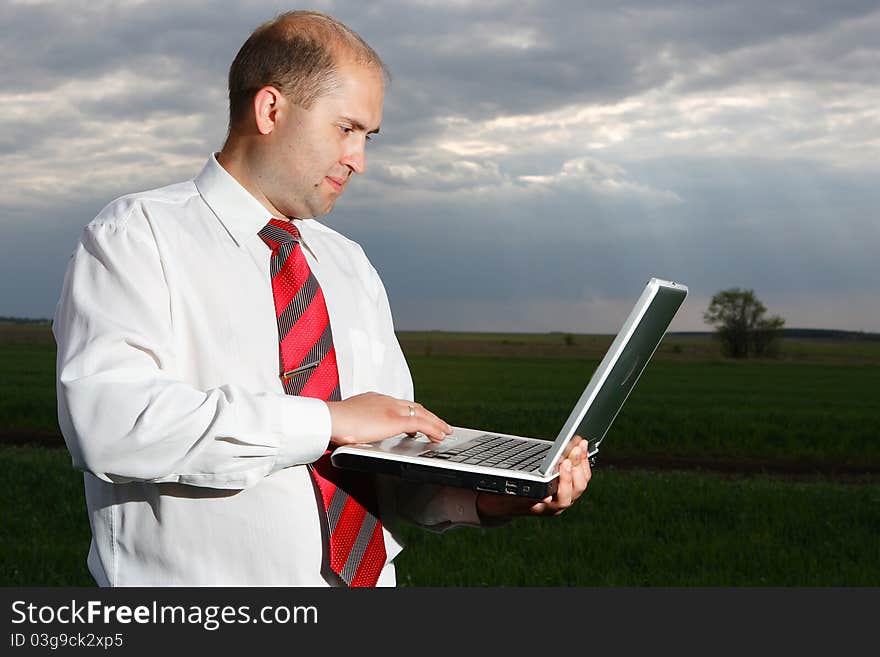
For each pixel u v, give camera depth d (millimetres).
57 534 7547
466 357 96375
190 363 1806
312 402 1704
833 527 8484
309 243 2086
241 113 1872
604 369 1755
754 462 19578
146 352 1703
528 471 1790
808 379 61875
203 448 1594
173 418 1575
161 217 1826
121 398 1586
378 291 2270
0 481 10359
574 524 8219
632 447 21516
